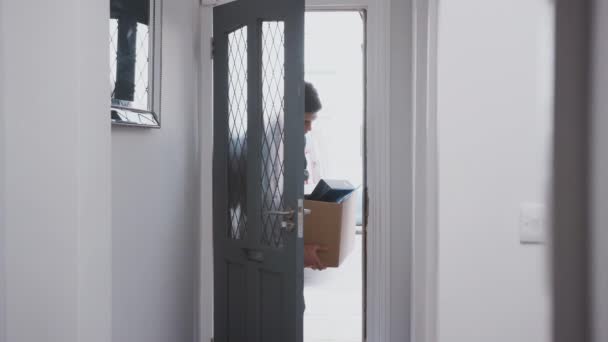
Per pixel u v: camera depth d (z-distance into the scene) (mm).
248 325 2920
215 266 3078
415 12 2604
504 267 1597
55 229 1485
